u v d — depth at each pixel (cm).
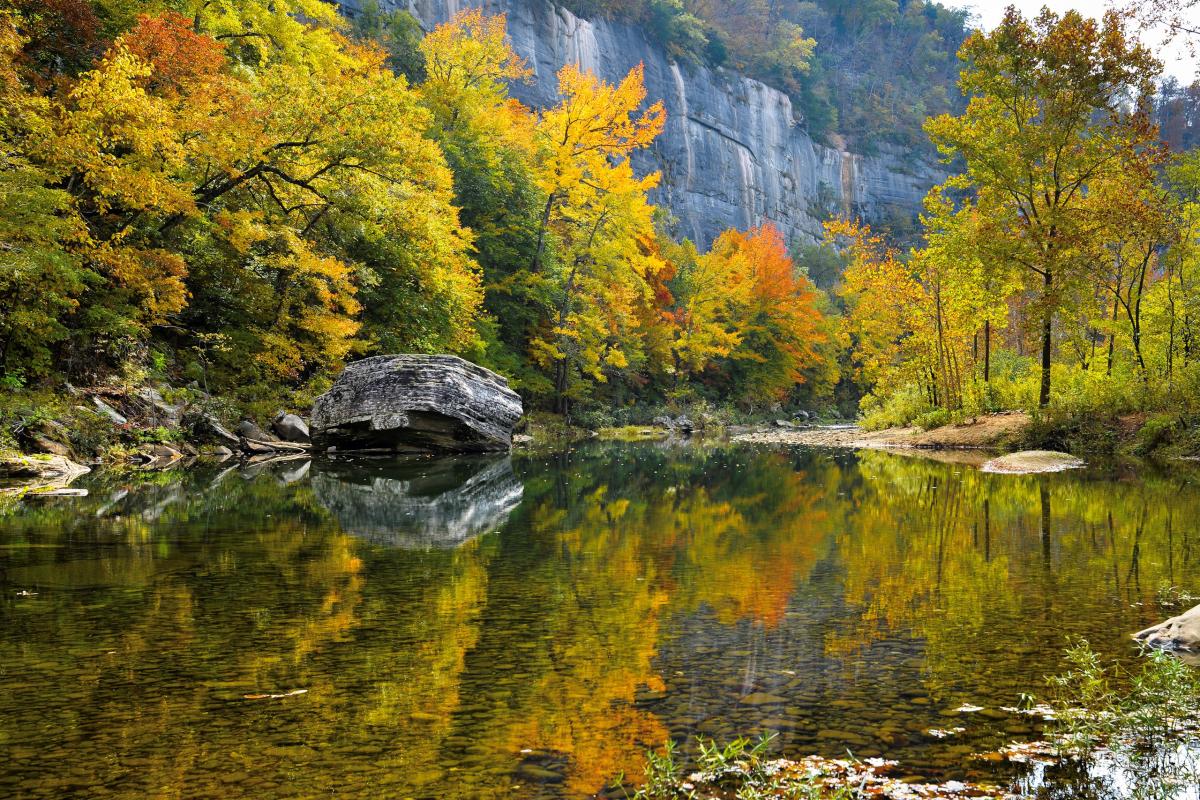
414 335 2461
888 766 279
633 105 3316
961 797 256
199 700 334
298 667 379
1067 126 2145
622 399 4394
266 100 1856
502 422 2152
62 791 252
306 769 270
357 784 259
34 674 366
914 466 1736
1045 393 2175
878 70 14038
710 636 438
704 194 9088
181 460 1577
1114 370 2364
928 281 2694
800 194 10800
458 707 329
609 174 3328
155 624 455
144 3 1908
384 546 729
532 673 372
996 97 2238
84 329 1591
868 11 14212
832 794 258
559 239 3559
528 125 3684
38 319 1367
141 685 352
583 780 264
